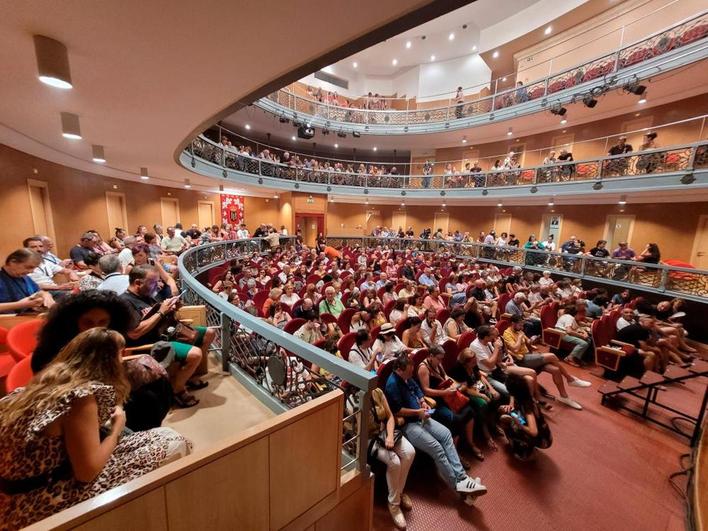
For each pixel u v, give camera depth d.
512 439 3.18
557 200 11.44
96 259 3.76
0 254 5.41
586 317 6.31
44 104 3.27
